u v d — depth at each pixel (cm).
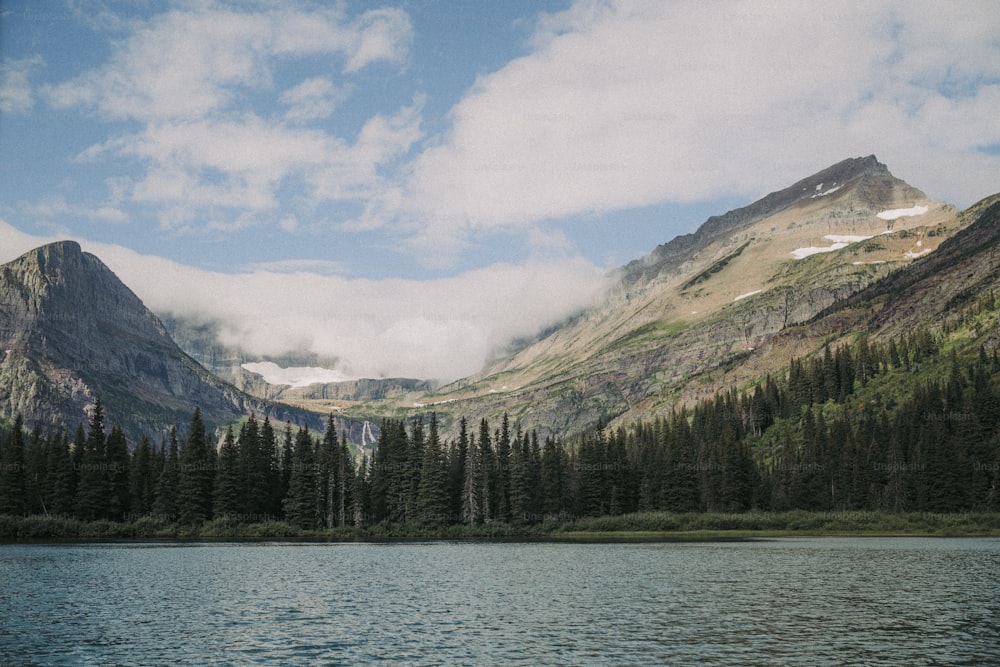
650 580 11006
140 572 11794
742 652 6388
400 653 6328
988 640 6850
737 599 9144
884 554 14950
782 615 8062
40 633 7088
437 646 6588
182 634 7062
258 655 6266
